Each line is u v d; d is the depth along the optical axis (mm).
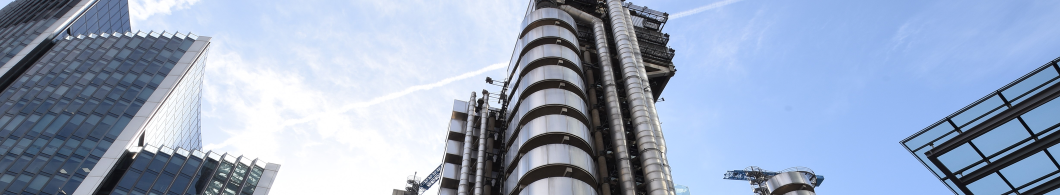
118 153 72375
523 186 39938
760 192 73438
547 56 52531
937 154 23062
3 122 72375
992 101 21672
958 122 22484
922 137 23422
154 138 84500
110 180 69562
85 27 114062
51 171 66562
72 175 67125
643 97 46875
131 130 77000
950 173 23344
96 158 70812
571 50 54562
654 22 70438
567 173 39688
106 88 83562
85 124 75062
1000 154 21859
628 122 47531
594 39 59781
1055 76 20312
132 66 91000
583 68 55031
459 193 42969
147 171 71375
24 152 68062
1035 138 21000
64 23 107000
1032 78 20828
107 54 93500
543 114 45969
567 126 43125
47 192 64062
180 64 96125
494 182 45969
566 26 59094
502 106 56062
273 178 85750
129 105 81875
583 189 37719
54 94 80062
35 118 74062
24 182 64125
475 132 52062
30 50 96375
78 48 95938
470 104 52812
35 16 113125
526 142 42844
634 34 58750
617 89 52281
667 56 62344
